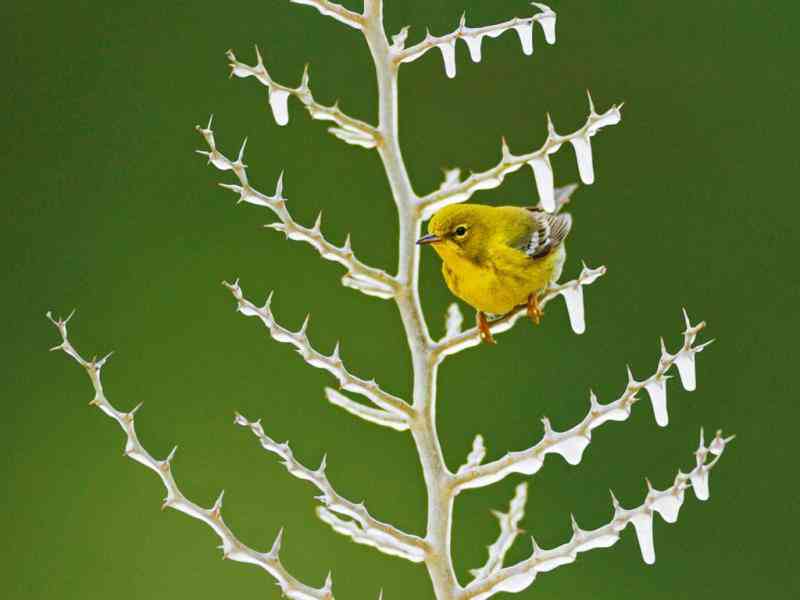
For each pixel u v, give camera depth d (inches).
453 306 211.2
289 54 447.2
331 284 428.8
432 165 437.1
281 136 441.4
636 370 425.1
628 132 452.8
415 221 185.8
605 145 450.0
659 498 173.5
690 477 174.4
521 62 446.9
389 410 181.2
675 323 434.6
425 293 416.5
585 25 455.2
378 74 189.0
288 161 440.1
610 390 420.5
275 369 422.3
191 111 446.9
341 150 440.8
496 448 411.8
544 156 186.9
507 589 175.8
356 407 181.5
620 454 411.2
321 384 419.8
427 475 180.1
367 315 424.5
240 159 180.5
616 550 398.6
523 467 178.4
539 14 198.5
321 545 403.2
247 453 414.9
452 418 412.8
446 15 444.1
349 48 448.8
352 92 446.3
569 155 443.5
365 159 440.1
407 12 442.9
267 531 405.7
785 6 462.9
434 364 182.7
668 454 414.0
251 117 443.8
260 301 427.2
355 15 189.0
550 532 394.0
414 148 437.1
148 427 418.3
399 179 186.9
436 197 185.9
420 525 406.0
